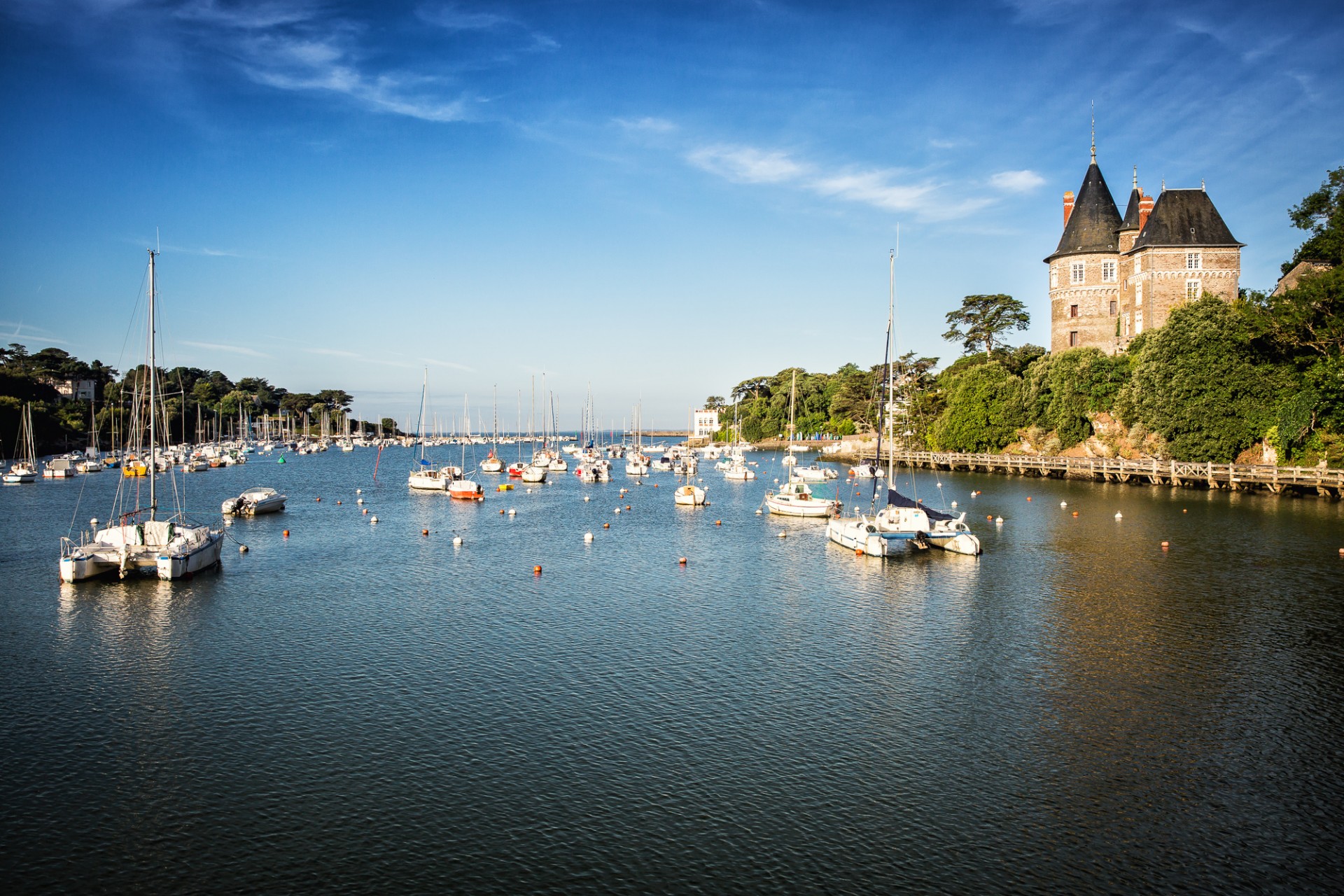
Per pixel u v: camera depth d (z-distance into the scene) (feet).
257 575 151.23
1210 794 68.80
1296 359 258.37
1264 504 234.17
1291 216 263.90
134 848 61.46
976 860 59.82
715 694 89.86
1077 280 391.45
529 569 157.58
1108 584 139.95
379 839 62.34
